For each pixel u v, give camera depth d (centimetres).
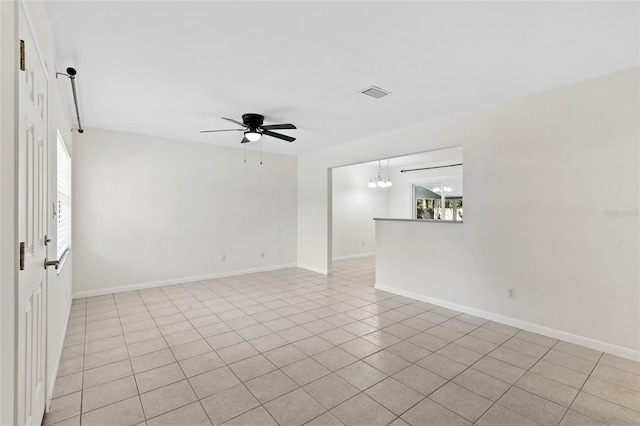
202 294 456
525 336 307
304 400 206
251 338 303
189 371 242
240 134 483
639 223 258
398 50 233
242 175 591
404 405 201
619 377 232
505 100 334
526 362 255
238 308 394
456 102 339
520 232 326
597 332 278
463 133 371
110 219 456
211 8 184
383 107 355
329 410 196
